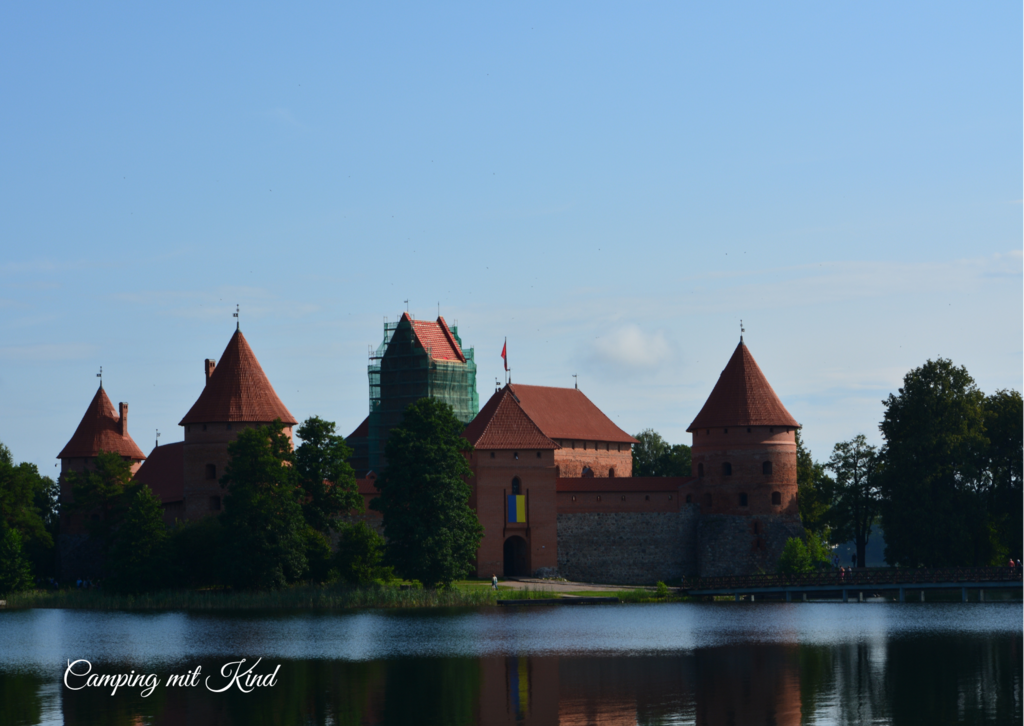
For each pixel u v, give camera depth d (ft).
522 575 397.39
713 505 413.80
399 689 196.44
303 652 234.17
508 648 237.66
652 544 407.23
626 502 407.23
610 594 348.18
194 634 261.85
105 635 261.85
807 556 371.35
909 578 344.69
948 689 191.62
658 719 173.37
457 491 340.39
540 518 397.60
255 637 256.11
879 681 198.80
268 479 339.98
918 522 393.29
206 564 351.67
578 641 247.29
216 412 391.24
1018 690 190.49
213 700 189.78
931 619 287.28
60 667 219.00
